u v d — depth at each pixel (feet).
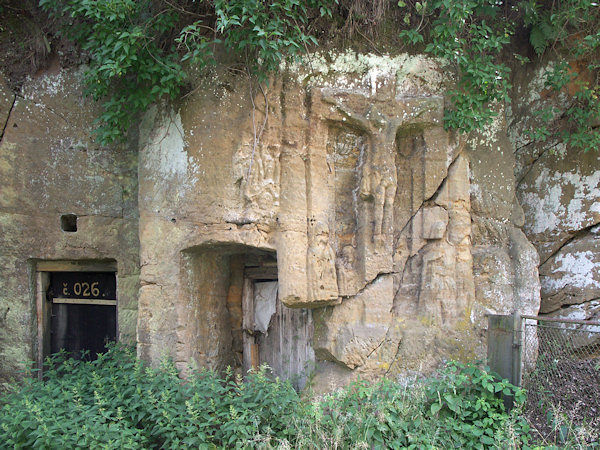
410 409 15.65
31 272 21.39
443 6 17.47
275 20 16.43
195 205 17.92
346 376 18.15
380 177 18.15
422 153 18.75
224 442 14.39
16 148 21.12
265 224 17.63
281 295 17.34
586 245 20.51
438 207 18.69
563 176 21.09
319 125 18.11
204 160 17.80
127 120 18.76
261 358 21.39
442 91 18.70
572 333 17.98
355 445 14.28
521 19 20.93
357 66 18.29
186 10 18.02
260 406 15.24
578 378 16.72
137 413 15.26
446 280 18.37
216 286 20.42
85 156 21.01
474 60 18.03
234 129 17.67
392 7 18.76
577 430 14.49
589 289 20.13
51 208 21.13
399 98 18.51
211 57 17.42
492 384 16.38
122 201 20.95
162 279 18.52
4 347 21.08
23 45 21.16
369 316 18.29
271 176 17.67
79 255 21.06
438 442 15.23
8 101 21.12
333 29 18.19
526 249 19.08
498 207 19.34
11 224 21.09
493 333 17.47
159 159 18.71
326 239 18.01
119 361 18.80
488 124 18.69
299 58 17.44
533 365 17.25
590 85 20.53
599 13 19.63
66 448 13.38
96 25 17.17
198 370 18.47
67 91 21.01
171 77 16.88
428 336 18.01
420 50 18.66
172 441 14.25
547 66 21.13
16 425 13.98
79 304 22.20
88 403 16.42
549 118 20.30
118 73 16.42
